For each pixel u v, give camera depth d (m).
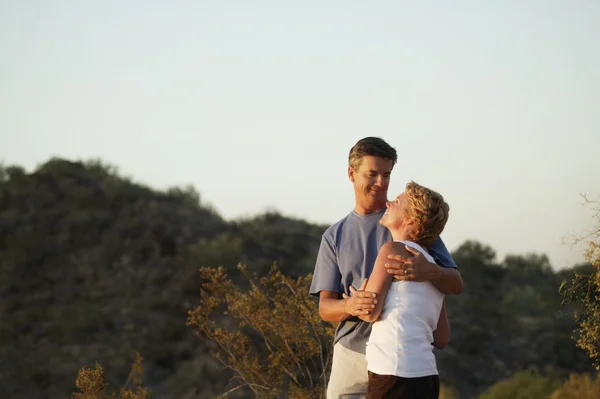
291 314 10.44
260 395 10.57
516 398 21.42
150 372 35.91
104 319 40.44
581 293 7.80
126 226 50.16
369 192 5.87
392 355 5.11
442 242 5.67
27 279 44.41
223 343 10.98
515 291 49.81
